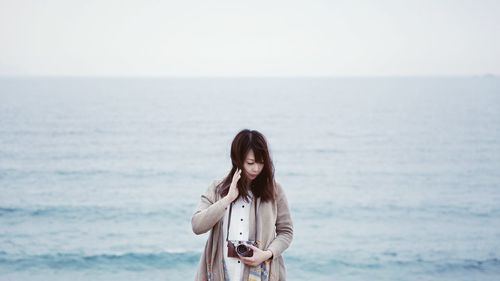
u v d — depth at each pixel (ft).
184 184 105.70
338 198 93.66
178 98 438.81
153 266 50.11
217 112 304.71
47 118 241.76
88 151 152.05
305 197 95.35
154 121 249.14
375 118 264.93
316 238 63.87
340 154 157.38
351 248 58.85
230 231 9.14
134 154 151.02
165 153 155.94
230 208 9.19
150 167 128.77
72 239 60.75
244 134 8.90
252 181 9.18
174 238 61.00
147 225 68.59
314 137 199.82
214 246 9.12
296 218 77.30
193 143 180.45
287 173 125.70
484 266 51.70
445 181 110.22
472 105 332.19
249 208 9.18
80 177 110.63
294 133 213.05
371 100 413.18
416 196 94.43
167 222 70.49
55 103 340.59
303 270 50.80
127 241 59.67
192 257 52.85
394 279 48.21
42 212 76.48
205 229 8.75
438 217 76.95
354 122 248.32
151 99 419.33
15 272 48.49
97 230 65.51
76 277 47.32
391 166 132.46
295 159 149.28
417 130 212.64
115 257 52.95
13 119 234.17
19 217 73.10
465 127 217.97
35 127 206.69
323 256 55.36
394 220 75.36
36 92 502.79
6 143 163.43
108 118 253.24
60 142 168.35
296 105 363.76
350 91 582.76
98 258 52.54
